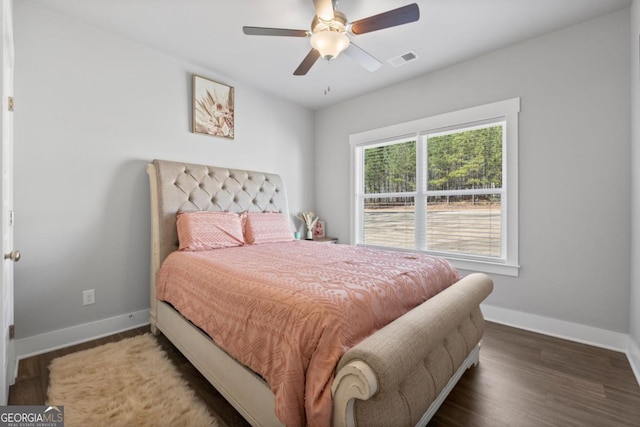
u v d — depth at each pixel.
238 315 1.39
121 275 2.49
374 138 3.58
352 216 3.84
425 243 3.22
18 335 2.01
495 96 2.67
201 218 2.56
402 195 3.39
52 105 2.14
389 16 1.74
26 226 2.04
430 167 3.18
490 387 1.69
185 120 2.89
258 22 2.28
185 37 2.49
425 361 1.35
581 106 2.28
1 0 1.22
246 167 3.42
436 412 1.48
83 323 2.29
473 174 2.89
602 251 2.21
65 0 2.04
